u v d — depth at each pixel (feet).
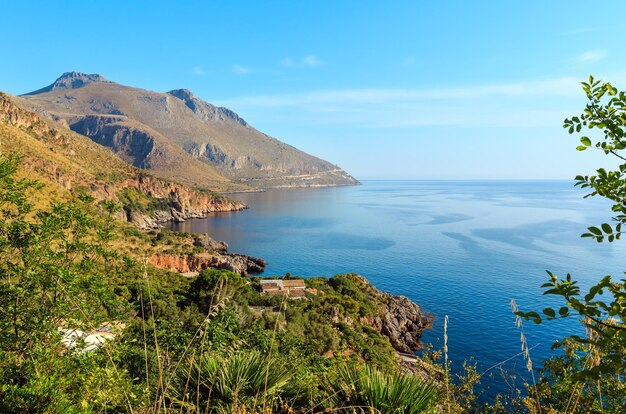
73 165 418.31
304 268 264.31
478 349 123.44
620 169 11.14
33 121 449.48
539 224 446.60
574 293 9.23
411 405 16.30
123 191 497.87
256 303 134.51
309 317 132.16
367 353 107.76
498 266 248.11
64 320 25.53
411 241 347.36
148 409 15.08
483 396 68.44
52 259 27.43
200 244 313.12
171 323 34.68
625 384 13.38
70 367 19.89
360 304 160.15
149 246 250.57
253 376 17.57
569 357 17.44
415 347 142.31
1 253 26.73
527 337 127.54
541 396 18.69
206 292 114.83
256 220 534.78
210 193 654.12
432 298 189.06
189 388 17.63
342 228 440.04
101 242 31.14
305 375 19.63
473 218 513.45
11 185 28.40
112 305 28.53
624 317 8.75
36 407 16.19
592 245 319.88
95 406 17.40
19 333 23.45
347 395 16.65
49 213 29.58
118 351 22.80
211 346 21.84
